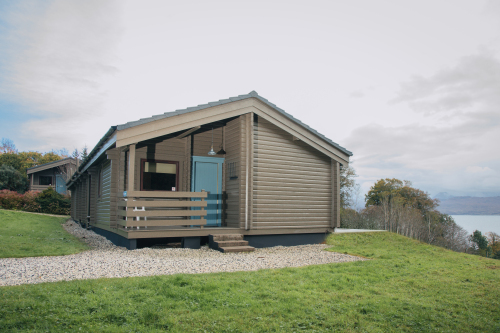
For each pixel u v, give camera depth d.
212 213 12.18
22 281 5.82
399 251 11.20
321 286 5.93
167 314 4.35
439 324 4.48
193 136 12.20
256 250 10.62
